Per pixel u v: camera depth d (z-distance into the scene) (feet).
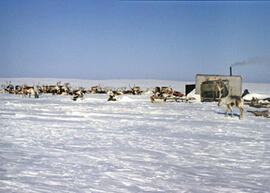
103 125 43.88
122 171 19.03
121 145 28.25
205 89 119.65
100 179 17.15
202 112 69.87
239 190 15.93
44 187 15.34
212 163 21.97
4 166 19.57
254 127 44.21
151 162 21.75
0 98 123.34
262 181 17.69
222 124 47.55
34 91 130.21
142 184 16.46
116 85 338.95
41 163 20.62
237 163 22.11
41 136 32.99
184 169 20.06
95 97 140.77
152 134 35.86
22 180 16.49
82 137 32.76
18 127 40.09
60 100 112.68
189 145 29.01
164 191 15.37
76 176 17.61
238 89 120.67
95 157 22.90
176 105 94.22
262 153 25.73
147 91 196.54
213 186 16.51
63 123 45.27
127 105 89.35
